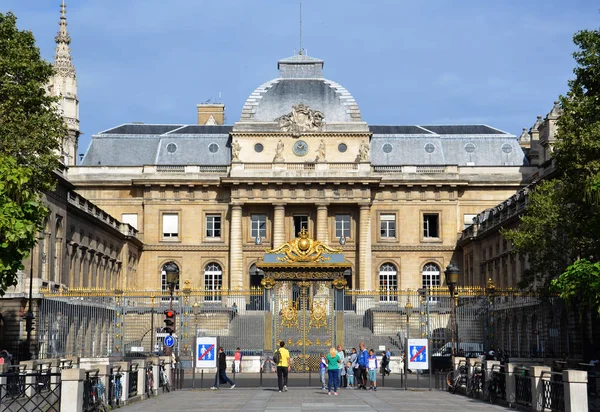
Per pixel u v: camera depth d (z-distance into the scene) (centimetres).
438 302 7994
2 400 3003
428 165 11094
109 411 3484
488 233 9831
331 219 10962
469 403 3950
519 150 11675
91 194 11044
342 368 5259
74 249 8375
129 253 10594
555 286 3856
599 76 5034
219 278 11044
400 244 11006
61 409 2998
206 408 3600
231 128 11831
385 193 11081
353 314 8325
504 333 7688
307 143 10969
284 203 10788
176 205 11056
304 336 5262
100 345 7169
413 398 4228
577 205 5303
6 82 5012
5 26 5128
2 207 3291
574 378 3073
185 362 6431
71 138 10956
